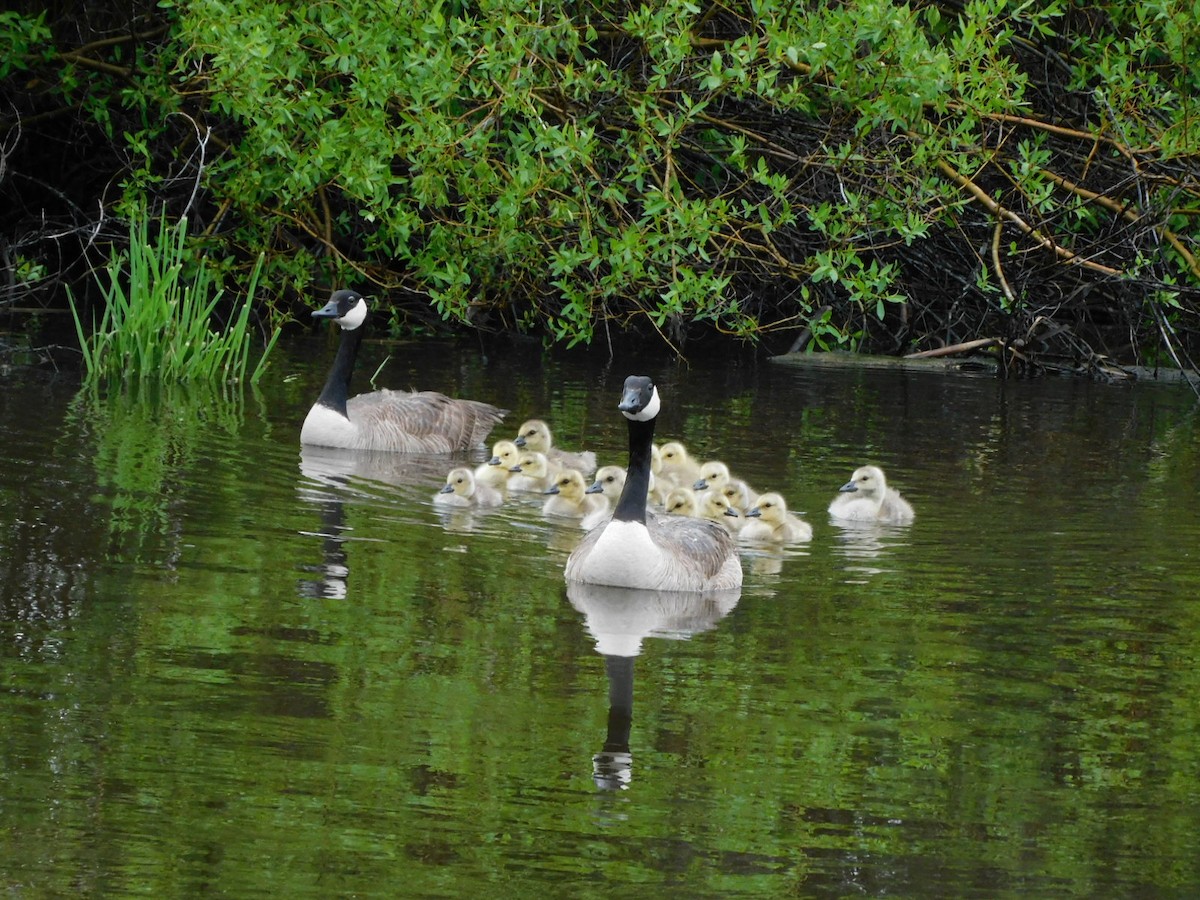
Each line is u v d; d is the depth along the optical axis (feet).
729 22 79.51
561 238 76.48
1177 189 76.84
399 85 68.23
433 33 66.64
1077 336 88.69
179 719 29.78
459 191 73.61
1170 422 68.08
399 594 38.86
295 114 74.02
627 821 26.45
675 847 25.49
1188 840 26.35
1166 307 88.99
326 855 24.89
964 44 66.90
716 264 74.08
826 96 75.82
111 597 37.04
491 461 55.06
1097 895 24.47
